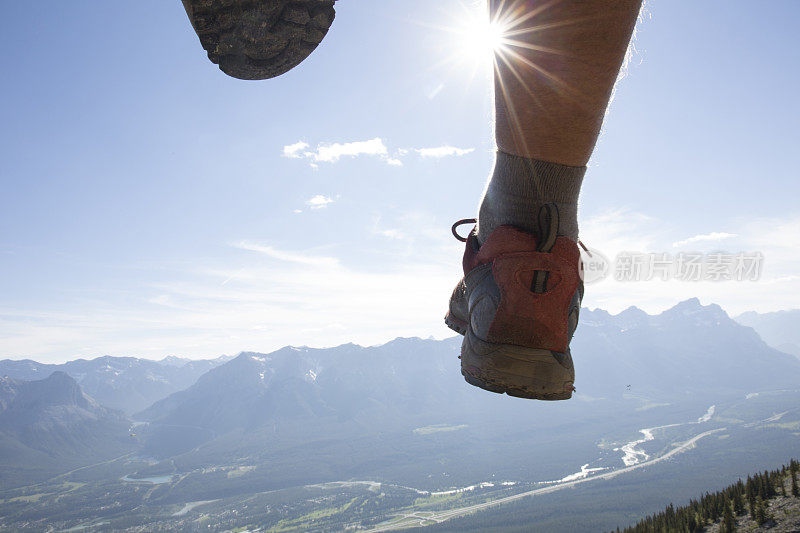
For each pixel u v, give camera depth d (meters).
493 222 0.46
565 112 0.36
